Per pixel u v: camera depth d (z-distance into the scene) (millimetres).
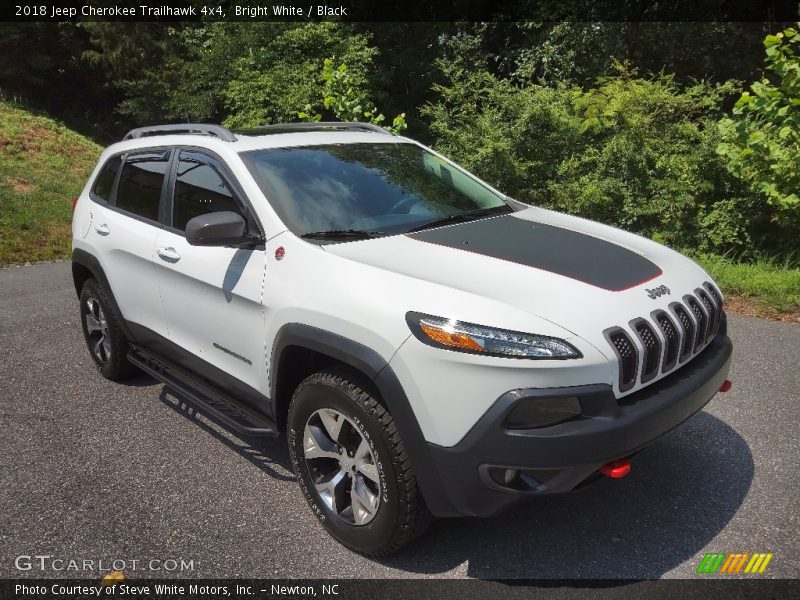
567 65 14680
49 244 9875
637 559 2969
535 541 3121
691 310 3088
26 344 5910
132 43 20125
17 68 21438
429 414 2656
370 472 2924
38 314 6773
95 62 21062
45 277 8312
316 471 3223
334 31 14781
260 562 3041
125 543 3189
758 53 14586
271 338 3248
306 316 3035
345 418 2961
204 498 3543
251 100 13039
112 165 4898
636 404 2721
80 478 3752
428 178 4145
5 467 3875
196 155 4023
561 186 8672
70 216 11164
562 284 2918
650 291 3004
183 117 18891
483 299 2732
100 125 23469
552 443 2525
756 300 6293
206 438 4199
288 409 3387
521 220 3834
